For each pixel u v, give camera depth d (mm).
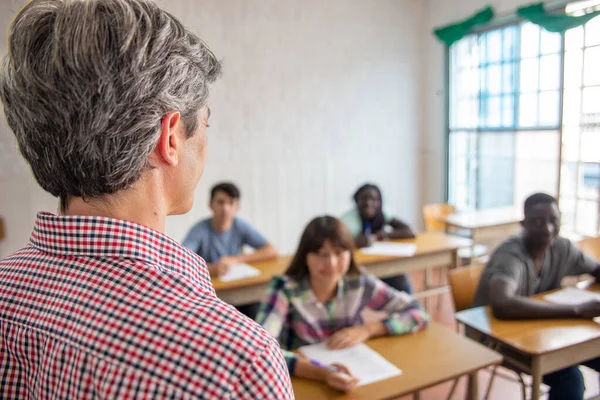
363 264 2693
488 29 4211
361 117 4680
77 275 385
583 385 1788
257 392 360
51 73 375
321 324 1670
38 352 379
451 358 1447
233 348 362
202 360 351
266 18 4121
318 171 4508
